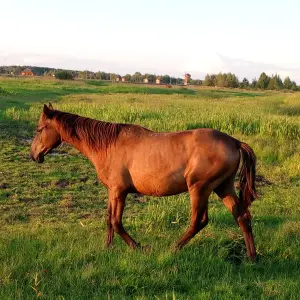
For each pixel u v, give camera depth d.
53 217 7.51
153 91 53.34
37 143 6.20
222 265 5.17
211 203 8.56
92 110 19.41
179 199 8.30
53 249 5.46
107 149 5.66
